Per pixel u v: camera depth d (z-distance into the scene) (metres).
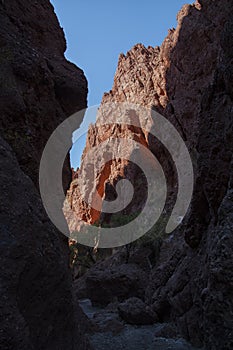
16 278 3.85
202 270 9.02
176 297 10.18
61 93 10.68
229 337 6.82
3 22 9.48
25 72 8.49
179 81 31.41
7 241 4.00
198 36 28.97
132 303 11.95
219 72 9.90
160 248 21.14
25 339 3.57
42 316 4.19
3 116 7.13
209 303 7.42
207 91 10.52
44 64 9.70
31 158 7.59
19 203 4.50
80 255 30.97
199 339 8.58
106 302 17.88
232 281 7.06
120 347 8.95
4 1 10.23
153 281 13.69
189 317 9.17
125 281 17.47
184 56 30.69
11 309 3.62
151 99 35.88
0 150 4.96
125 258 24.08
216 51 27.02
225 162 9.09
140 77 41.84
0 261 3.82
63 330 4.55
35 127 8.44
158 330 10.44
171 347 8.69
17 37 9.48
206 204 10.19
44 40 11.76
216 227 8.38
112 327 10.64
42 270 4.29
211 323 7.36
